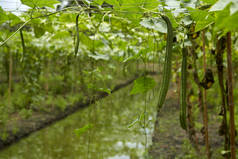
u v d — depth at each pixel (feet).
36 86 14.74
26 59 13.89
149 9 4.90
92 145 14.79
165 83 4.10
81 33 7.30
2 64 16.81
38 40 12.55
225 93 7.22
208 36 7.38
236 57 11.27
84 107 21.65
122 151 13.83
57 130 16.97
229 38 5.65
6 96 18.37
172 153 11.23
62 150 14.12
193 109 14.43
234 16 1.82
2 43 5.19
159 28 4.70
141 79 5.76
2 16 5.76
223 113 7.37
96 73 7.78
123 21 6.72
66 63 13.98
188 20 4.76
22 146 14.42
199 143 12.03
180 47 6.68
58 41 12.35
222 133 7.59
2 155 13.33
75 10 5.24
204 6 5.04
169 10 4.99
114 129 17.06
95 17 6.30
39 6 5.27
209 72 7.42
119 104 23.67
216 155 9.61
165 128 14.76
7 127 15.24
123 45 9.73
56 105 20.07
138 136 15.35
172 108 19.27
